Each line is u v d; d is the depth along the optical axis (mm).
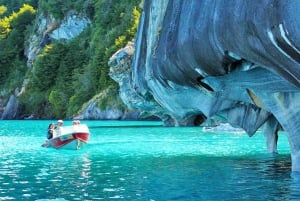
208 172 13266
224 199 9414
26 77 92375
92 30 89938
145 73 17438
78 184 11445
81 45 87938
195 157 17469
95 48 83188
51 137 22016
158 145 22969
